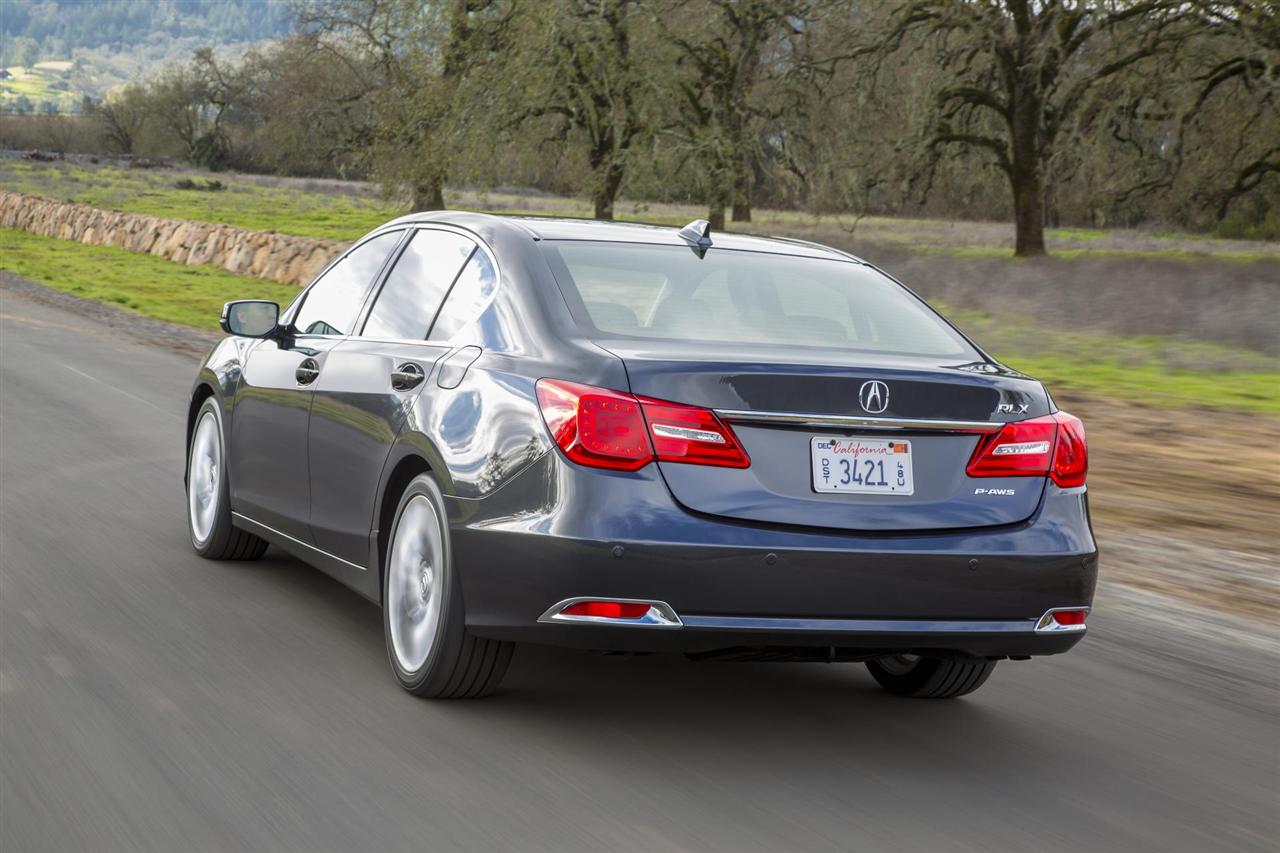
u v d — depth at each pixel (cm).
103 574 597
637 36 3584
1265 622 635
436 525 437
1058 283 2897
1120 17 3331
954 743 438
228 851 319
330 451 514
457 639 425
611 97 3706
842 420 397
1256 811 388
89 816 336
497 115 3588
